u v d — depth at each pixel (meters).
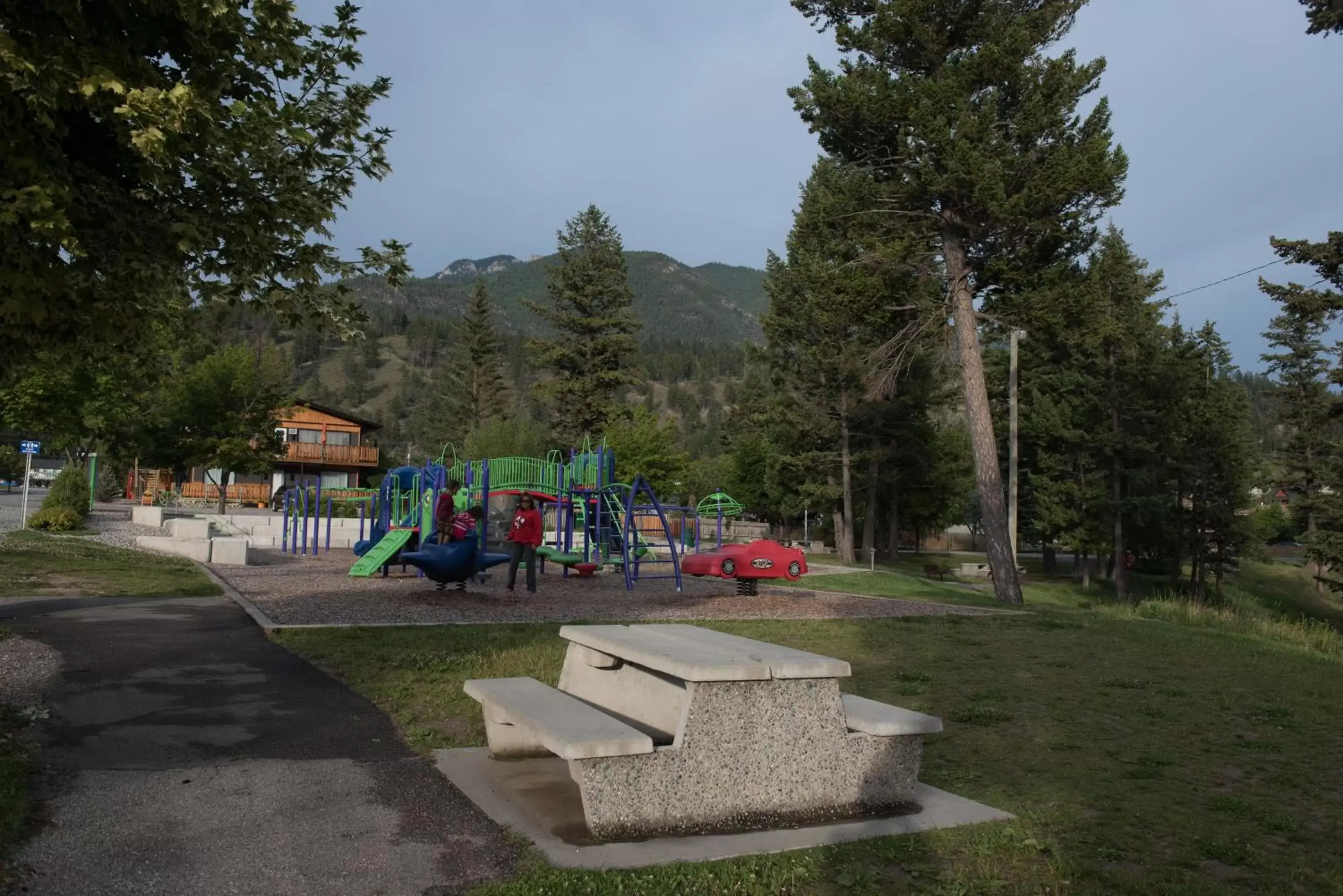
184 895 3.26
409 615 10.97
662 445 46.78
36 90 4.19
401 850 3.77
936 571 37.84
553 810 4.28
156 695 6.24
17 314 4.54
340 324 6.08
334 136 5.95
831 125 21.08
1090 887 3.57
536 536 14.70
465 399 71.31
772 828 4.17
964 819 4.35
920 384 43.19
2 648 7.44
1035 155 19.86
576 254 57.56
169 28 5.00
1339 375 31.03
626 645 4.78
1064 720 6.64
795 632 10.88
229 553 19.00
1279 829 4.38
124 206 5.04
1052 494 41.78
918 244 20.72
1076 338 21.08
